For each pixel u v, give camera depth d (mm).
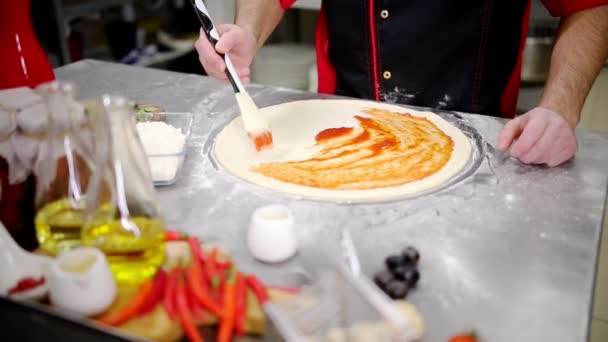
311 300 562
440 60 1237
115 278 597
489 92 1255
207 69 1057
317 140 973
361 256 673
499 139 910
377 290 571
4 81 898
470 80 1245
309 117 1064
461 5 1189
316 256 672
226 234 718
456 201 789
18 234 701
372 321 529
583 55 1054
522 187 825
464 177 853
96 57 2385
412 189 811
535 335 549
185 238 671
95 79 1285
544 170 874
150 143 848
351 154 921
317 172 865
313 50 2385
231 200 796
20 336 502
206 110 1109
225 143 954
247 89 1236
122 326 538
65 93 614
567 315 575
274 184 828
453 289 615
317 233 720
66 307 540
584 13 1089
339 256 670
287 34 2609
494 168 881
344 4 1261
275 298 570
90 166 637
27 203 722
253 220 654
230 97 1172
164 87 1232
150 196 635
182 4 2684
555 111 936
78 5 2127
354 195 796
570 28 1097
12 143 684
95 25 2398
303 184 829
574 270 645
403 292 588
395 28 1230
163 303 566
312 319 539
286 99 1177
